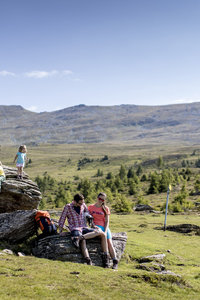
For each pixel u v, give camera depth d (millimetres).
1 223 12812
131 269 11750
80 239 11062
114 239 13234
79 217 11641
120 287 8336
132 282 8961
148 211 55500
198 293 9008
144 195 101625
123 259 13711
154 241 21297
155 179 105000
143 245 17891
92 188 125938
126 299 7539
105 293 7758
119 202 60250
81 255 11281
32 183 15312
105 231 11570
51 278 8375
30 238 13070
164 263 14328
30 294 7086
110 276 9281
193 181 119125
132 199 97375
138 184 129375
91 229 11422
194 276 11516
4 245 12062
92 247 11695
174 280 9523
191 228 27484
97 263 11500
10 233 12477
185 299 8234
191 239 23094
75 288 7789
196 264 14734
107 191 100312
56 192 172250
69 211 11695
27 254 11922
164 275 9664
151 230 27984
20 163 15125
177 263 14625
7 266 9047
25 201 14891
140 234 25078
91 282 8422
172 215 47375
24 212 13047
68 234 11867
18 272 8586
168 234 25766
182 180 123688
